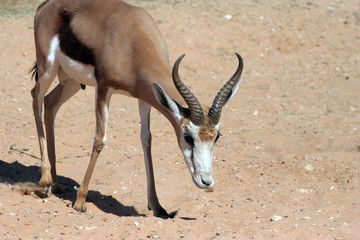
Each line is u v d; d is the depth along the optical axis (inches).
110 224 877.8
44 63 1066.7
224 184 1164.5
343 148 1369.3
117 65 956.6
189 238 819.4
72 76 1045.8
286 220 908.0
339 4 2844.5
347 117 1614.2
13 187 1066.7
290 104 1752.0
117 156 1306.6
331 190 1089.4
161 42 1022.4
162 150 1360.7
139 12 1015.0
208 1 2706.7
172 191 1123.9
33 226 844.0
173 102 873.5
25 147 1316.4
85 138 1416.1
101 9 1011.3
